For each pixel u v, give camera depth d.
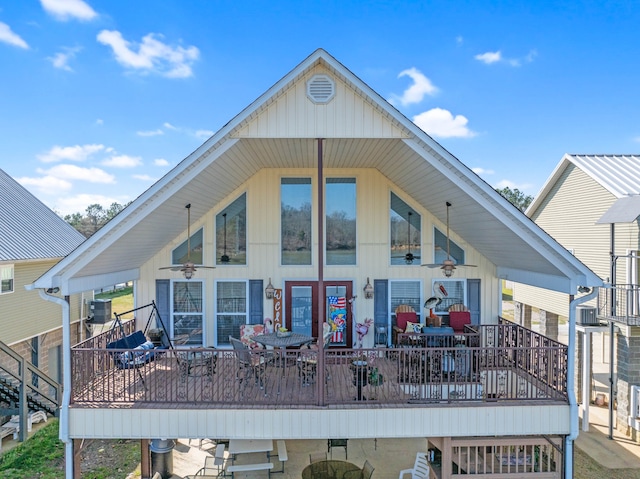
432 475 9.30
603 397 15.45
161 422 8.01
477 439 8.44
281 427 7.98
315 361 9.34
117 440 12.37
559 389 8.63
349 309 11.76
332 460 10.24
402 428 8.07
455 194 8.95
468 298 11.77
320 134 7.91
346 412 8.02
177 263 11.61
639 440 12.39
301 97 7.91
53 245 17.06
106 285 9.77
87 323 19.22
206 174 8.73
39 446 12.12
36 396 14.27
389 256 11.78
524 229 8.32
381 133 7.97
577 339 15.73
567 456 8.27
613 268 13.26
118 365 9.50
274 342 9.43
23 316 15.05
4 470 10.71
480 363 9.20
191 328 11.66
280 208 11.71
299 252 11.77
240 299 11.72
